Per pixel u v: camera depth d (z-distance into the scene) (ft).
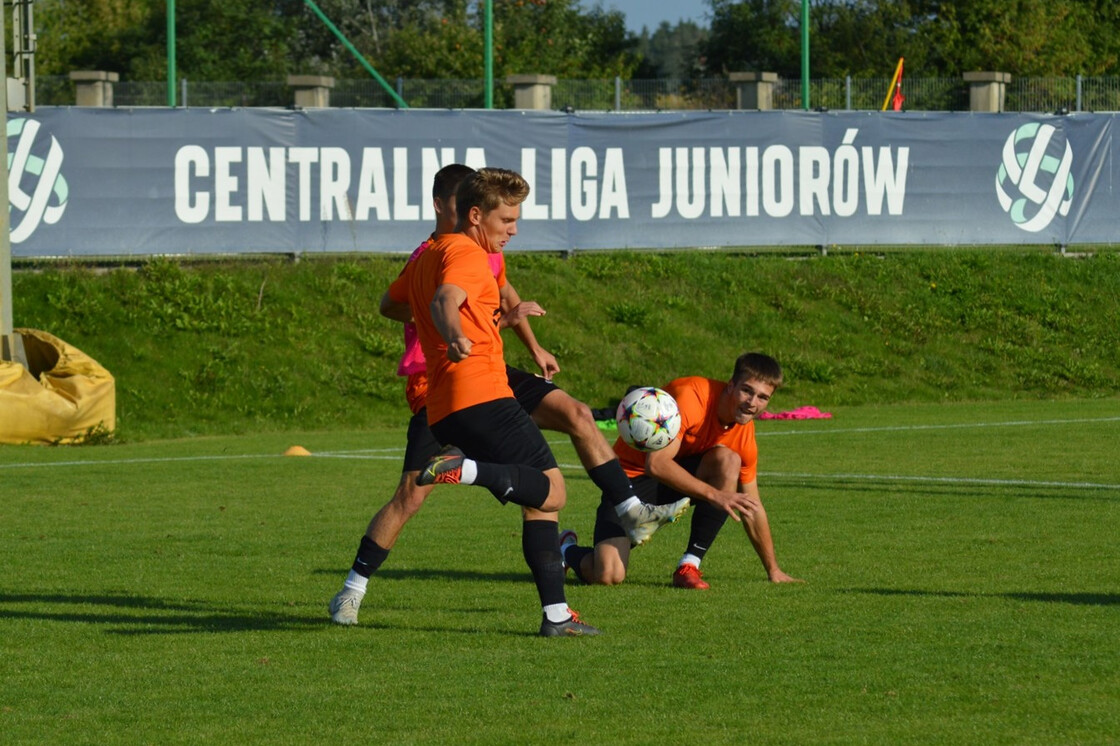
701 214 257.96
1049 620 70.74
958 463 152.35
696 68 571.69
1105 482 134.92
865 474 142.92
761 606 76.02
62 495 132.26
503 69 474.49
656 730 51.13
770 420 208.64
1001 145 272.10
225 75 527.40
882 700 54.90
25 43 221.87
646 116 254.06
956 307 263.70
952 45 455.63
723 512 82.99
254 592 82.38
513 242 249.96
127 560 94.68
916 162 268.41
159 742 50.47
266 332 229.66
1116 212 280.10
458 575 88.12
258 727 52.26
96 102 278.46
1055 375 251.80
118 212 231.09
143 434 201.77
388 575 88.07
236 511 120.88
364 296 241.35
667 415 77.82
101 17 592.19
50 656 64.75
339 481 143.64
